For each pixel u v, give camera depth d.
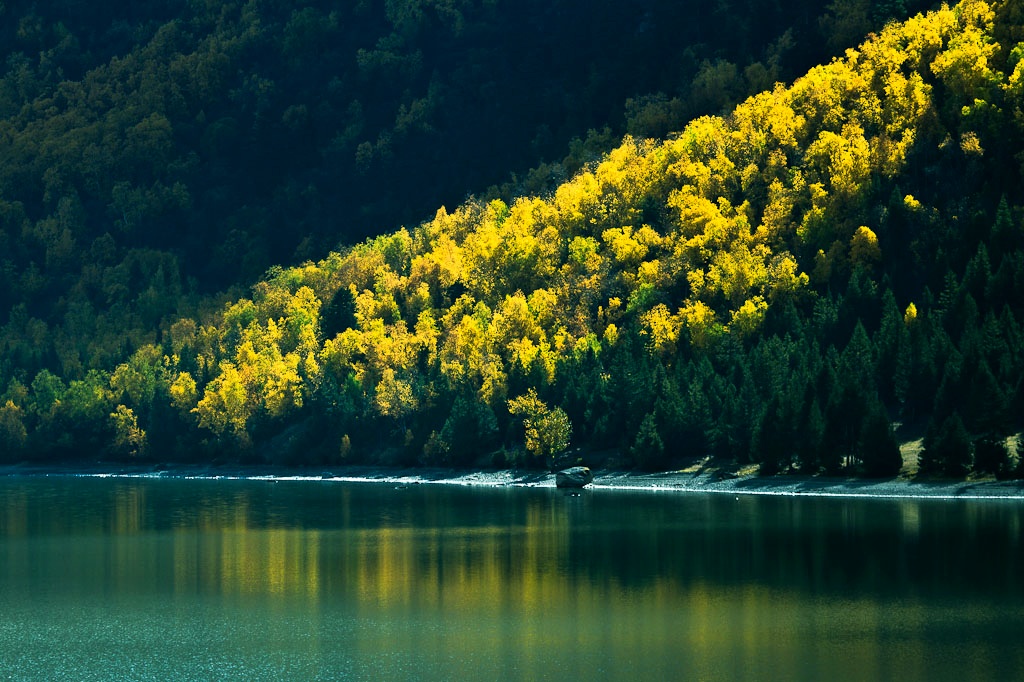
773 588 135.75
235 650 115.25
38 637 121.25
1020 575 139.12
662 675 103.69
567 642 115.31
